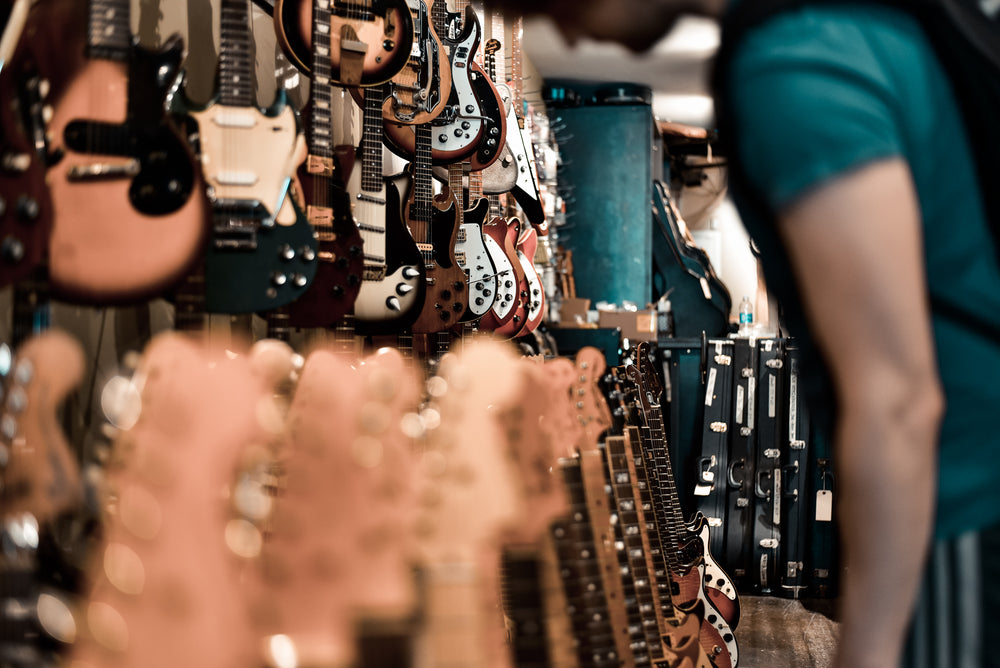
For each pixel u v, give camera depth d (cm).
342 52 172
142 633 59
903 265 52
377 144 192
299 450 66
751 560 443
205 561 60
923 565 54
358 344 197
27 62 96
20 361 69
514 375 87
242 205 133
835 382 54
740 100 55
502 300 295
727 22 56
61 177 103
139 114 109
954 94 55
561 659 100
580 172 602
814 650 348
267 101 207
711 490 445
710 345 450
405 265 203
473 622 73
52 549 74
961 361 57
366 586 66
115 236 107
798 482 439
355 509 67
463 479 78
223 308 132
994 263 57
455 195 244
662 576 190
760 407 445
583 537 110
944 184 56
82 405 134
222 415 62
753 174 55
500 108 256
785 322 62
